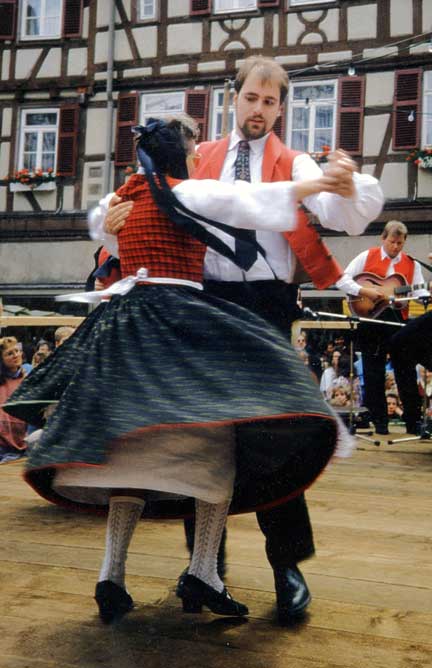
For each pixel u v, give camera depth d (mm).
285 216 2006
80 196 16812
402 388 5812
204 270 2270
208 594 2090
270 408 1757
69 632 2084
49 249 16953
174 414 1755
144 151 2125
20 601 2318
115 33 16688
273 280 2273
